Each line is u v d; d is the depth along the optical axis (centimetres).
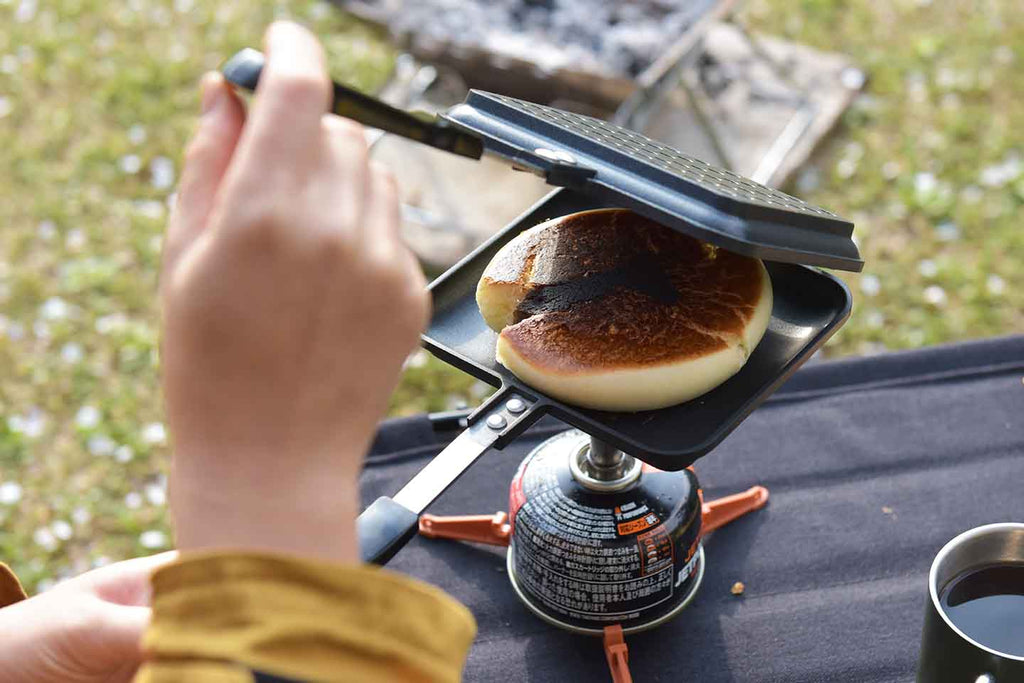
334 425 39
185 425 38
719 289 80
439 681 38
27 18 379
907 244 284
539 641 91
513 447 111
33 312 275
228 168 42
